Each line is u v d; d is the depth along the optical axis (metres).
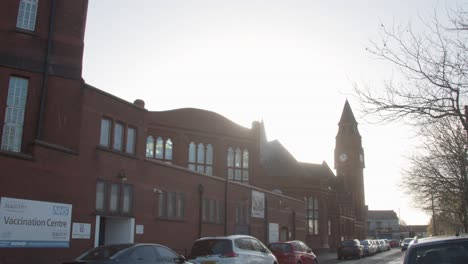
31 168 17.80
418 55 12.48
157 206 25.97
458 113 12.54
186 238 28.48
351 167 94.44
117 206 22.75
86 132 21.19
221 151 44.66
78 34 21.69
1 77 19.33
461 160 21.53
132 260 11.98
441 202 31.06
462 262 6.76
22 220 17.19
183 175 28.89
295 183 60.00
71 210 19.66
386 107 12.72
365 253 49.38
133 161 24.19
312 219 60.22
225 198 34.00
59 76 20.72
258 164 46.84
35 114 19.81
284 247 24.44
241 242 16.97
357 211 92.56
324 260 41.03
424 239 7.55
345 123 96.88
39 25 20.72
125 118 24.06
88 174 20.95
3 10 19.92
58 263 18.61
